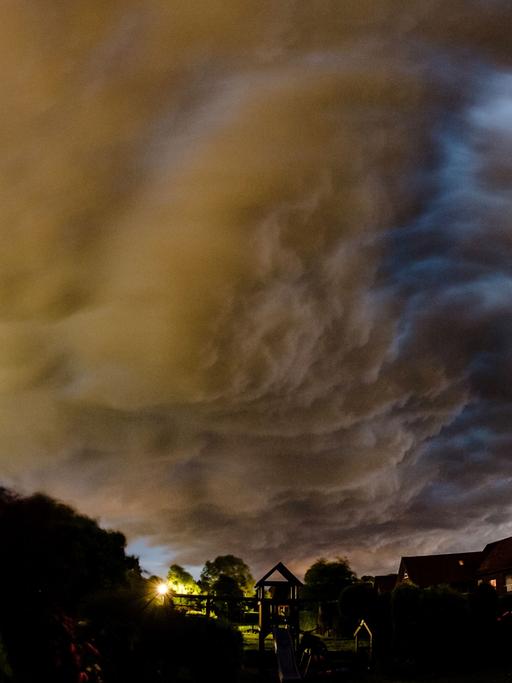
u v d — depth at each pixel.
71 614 10.28
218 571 45.66
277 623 28.08
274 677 23.14
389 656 23.44
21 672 8.38
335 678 22.02
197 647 15.34
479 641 23.00
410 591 23.80
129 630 12.68
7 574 9.13
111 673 10.91
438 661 22.52
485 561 45.38
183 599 28.70
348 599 28.89
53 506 10.18
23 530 9.44
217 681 15.68
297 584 30.70
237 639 17.47
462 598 23.66
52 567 9.69
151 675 12.70
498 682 19.41
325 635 30.17
